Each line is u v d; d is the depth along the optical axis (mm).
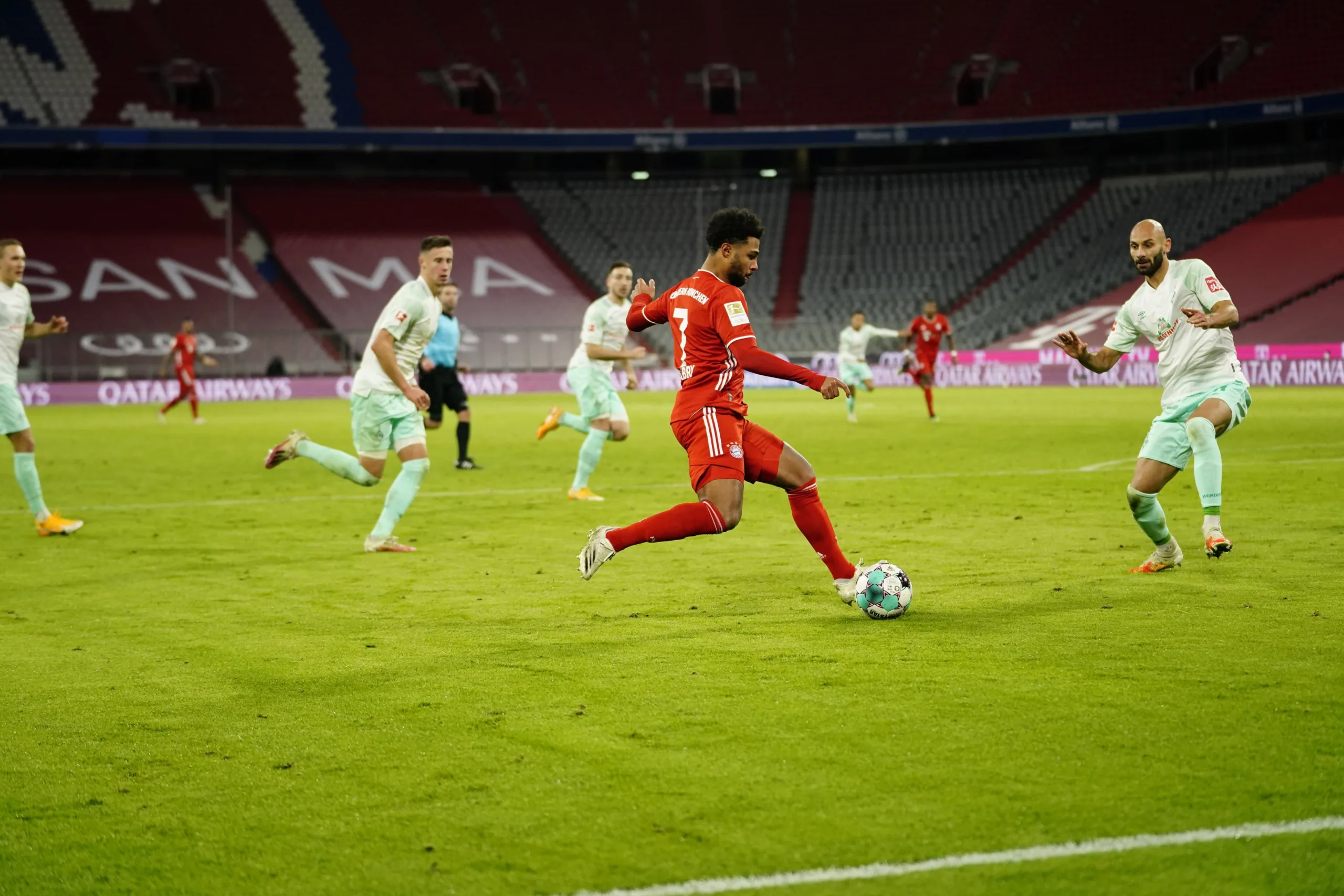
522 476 30984
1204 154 97562
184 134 90375
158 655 12523
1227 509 21531
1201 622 12766
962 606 14000
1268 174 95188
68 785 8703
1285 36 91625
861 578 13391
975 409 57469
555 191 104250
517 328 89188
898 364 87562
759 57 102750
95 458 37594
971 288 93000
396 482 19250
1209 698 10023
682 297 13000
